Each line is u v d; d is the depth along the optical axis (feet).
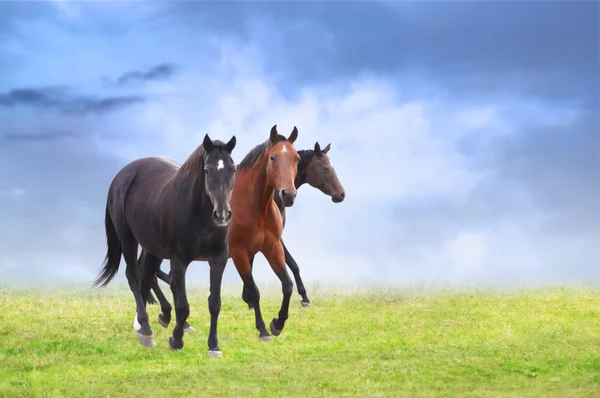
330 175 69.56
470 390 37.70
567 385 38.68
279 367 42.52
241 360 44.42
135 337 52.44
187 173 45.09
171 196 45.65
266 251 52.42
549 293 76.64
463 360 44.04
